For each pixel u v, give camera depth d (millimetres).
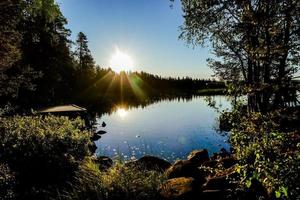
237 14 9203
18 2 16719
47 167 6695
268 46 7961
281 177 3082
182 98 84500
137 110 45344
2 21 16031
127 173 5445
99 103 57500
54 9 20422
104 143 20031
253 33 8773
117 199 4926
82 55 69688
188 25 15766
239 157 4289
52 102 40438
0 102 28875
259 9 7785
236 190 4781
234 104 5160
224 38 14438
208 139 19125
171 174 6480
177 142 19219
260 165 3441
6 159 6957
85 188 5176
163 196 5039
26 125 9648
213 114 37156
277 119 6000
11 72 22609
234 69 17344
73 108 26984
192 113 39250
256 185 4637
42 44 37156
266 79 9016
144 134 23078
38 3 18953
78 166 6844
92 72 72875
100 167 7320
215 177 5477
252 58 8859
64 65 44812
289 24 8695
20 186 6125
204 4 13625
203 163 7602
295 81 7418
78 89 62906
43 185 6203
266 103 7383
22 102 31719
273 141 3859
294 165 3094
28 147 7258
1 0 15164
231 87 5336
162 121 30969
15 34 18266
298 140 4047
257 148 3850
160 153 16438
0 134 8305
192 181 5383
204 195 5047
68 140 8125
